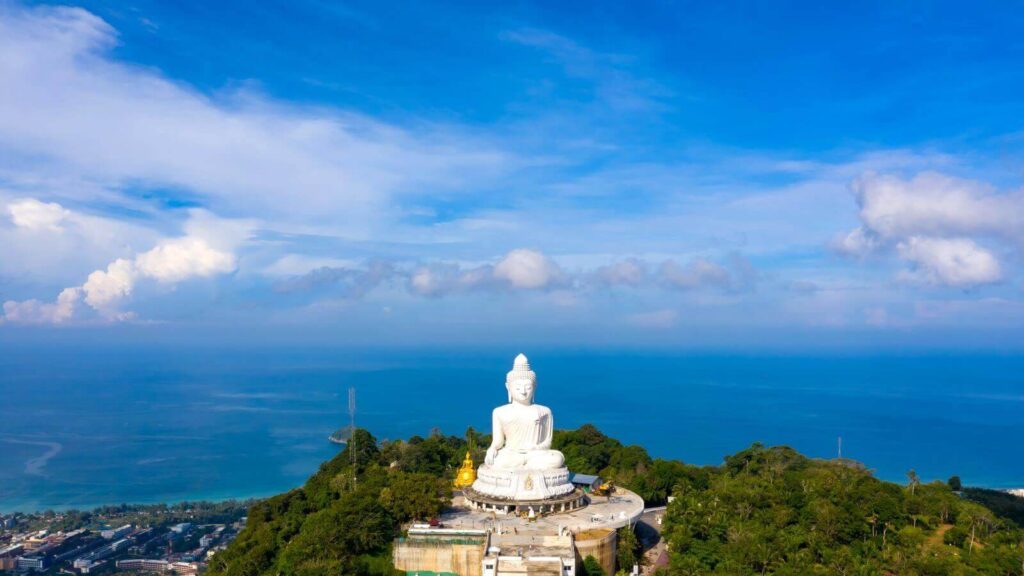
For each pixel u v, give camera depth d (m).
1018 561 115.56
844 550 113.75
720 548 114.25
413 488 122.12
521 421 134.50
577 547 109.06
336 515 113.88
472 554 109.94
